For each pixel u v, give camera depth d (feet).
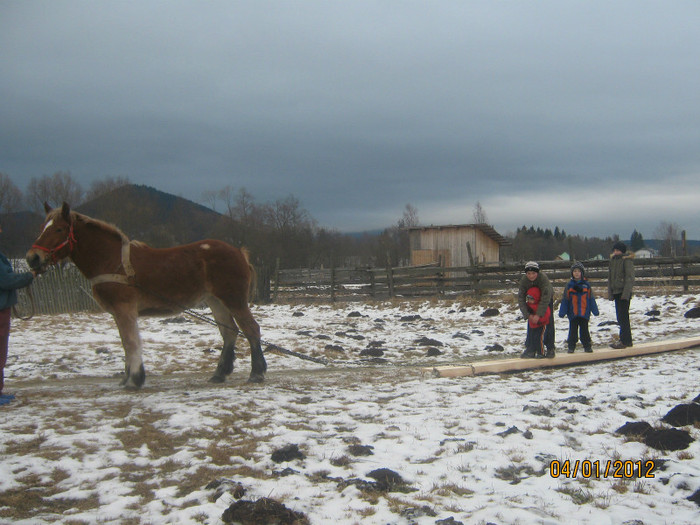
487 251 110.42
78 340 42.78
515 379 27.99
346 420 20.49
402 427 19.44
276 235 198.18
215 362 35.55
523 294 31.94
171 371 32.45
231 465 15.79
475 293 69.77
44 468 15.26
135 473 15.25
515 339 44.14
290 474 15.06
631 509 12.65
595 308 32.81
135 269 24.93
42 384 27.81
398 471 15.21
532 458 15.99
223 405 21.85
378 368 33.68
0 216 135.13
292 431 18.94
